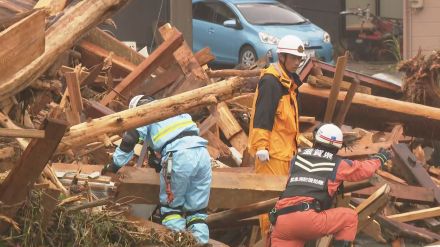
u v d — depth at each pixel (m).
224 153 21.34
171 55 23.28
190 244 14.73
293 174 15.89
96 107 20.11
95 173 16.30
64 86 21.12
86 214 13.67
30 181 12.27
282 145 17.75
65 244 13.27
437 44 46.41
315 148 15.98
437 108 24.75
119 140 19.22
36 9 12.93
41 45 12.03
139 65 23.25
